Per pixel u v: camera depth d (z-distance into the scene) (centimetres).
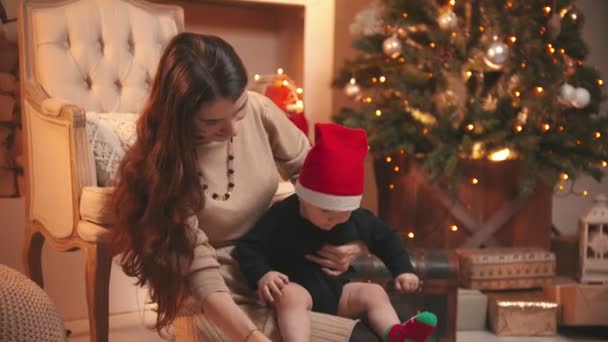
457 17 270
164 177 116
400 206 275
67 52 223
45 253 242
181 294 120
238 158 136
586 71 274
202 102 112
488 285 260
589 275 265
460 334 251
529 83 262
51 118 190
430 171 259
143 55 240
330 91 319
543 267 264
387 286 192
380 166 288
